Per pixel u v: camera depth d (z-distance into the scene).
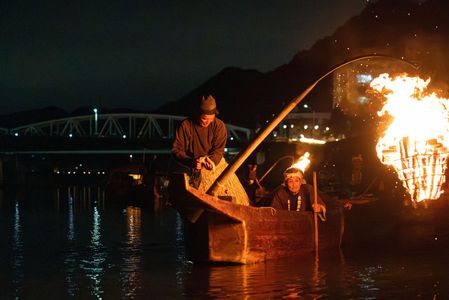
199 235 9.77
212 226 9.64
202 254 9.78
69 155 186.00
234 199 9.77
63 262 11.27
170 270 10.01
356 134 57.09
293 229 10.70
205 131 9.77
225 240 9.70
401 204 19.67
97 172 183.38
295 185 11.12
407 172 9.57
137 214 24.27
